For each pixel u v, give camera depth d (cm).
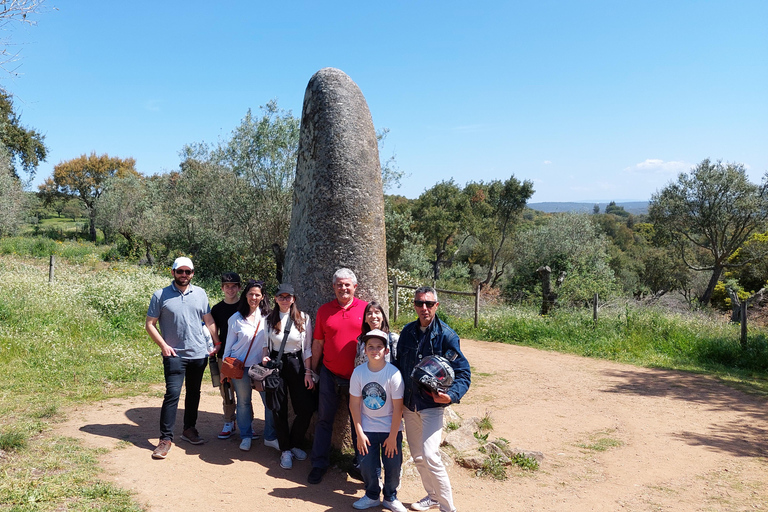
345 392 434
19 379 616
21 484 340
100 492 343
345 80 502
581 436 613
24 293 962
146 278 1257
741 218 2570
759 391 841
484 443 532
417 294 375
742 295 2603
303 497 385
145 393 627
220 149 1758
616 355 1091
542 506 409
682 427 656
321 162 481
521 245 2848
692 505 425
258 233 1697
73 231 4650
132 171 6025
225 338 500
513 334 1288
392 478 380
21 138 2752
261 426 548
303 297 477
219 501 360
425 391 359
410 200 4441
